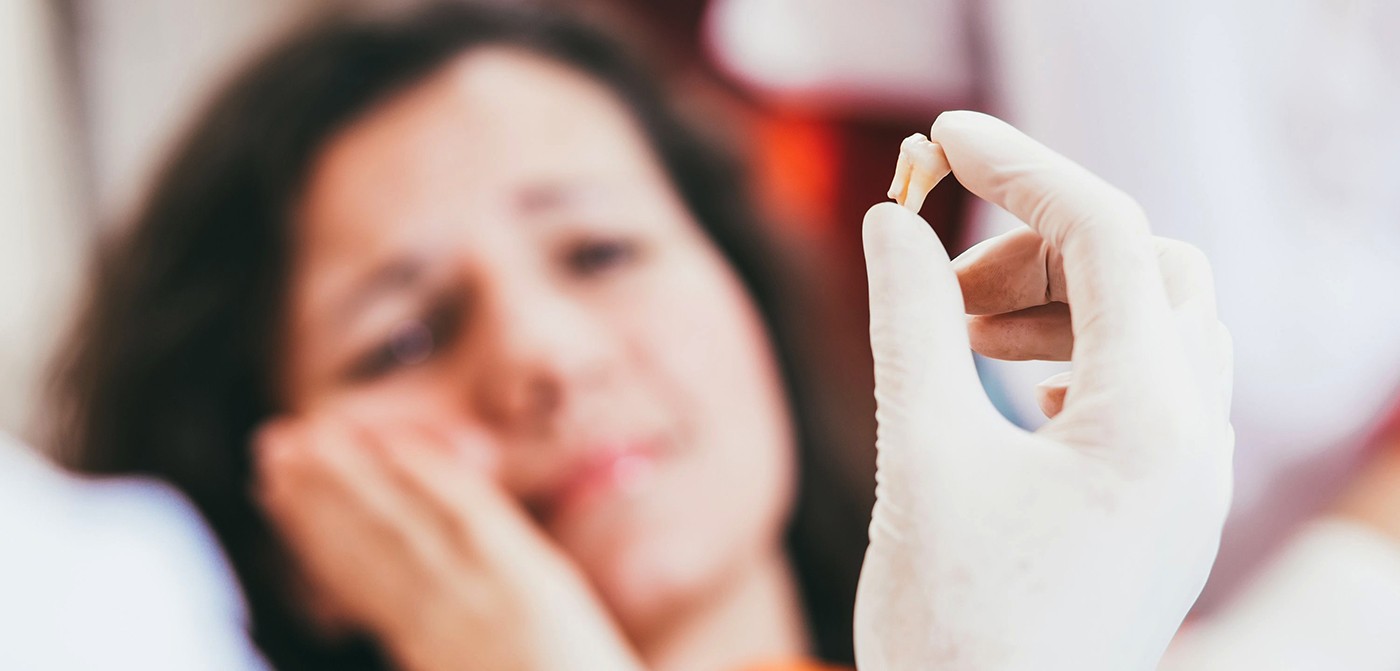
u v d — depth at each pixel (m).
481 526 0.85
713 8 0.92
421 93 0.87
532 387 0.87
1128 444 0.53
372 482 0.84
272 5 0.84
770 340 0.93
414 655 0.84
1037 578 0.53
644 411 0.89
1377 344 1.07
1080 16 1.00
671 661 0.88
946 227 0.97
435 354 0.86
